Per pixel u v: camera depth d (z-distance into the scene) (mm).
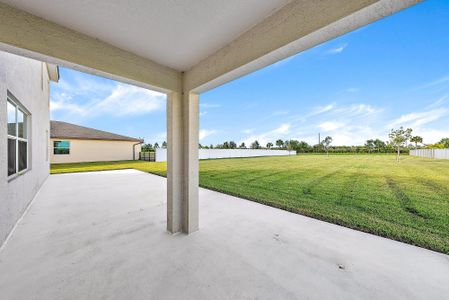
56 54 1860
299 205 4371
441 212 3836
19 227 3199
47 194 5555
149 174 9969
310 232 3043
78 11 1715
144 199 5066
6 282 1858
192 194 3023
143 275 1988
